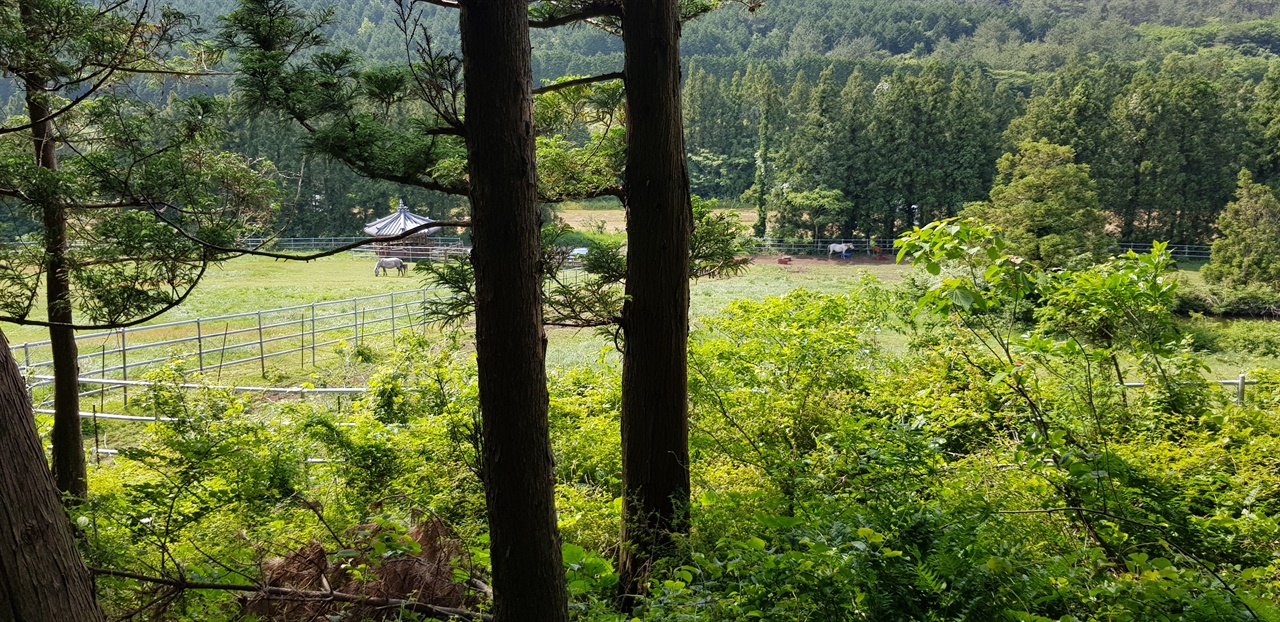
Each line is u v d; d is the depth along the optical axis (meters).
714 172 70.81
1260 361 19.31
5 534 2.07
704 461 6.33
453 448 6.57
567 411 7.82
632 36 4.44
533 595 3.13
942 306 4.60
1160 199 47.31
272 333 22.23
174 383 8.45
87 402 13.73
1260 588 3.24
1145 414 5.61
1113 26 154.62
